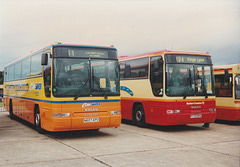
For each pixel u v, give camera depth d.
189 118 12.04
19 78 15.16
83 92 10.00
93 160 7.18
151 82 12.82
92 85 10.18
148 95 12.98
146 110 13.11
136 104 14.19
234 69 14.71
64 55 9.96
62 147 8.79
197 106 12.31
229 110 14.84
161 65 12.18
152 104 12.65
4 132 11.94
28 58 13.43
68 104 9.73
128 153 7.99
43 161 7.06
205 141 9.96
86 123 9.93
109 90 10.47
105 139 10.26
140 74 13.72
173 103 11.84
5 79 19.58
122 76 15.41
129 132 12.01
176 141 9.91
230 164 6.94
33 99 12.09
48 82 10.07
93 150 8.37
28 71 13.29
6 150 8.33
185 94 12.07
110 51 10.73
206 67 12.83
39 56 11.52
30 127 13.62
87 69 10.20
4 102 19.72
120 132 12.00
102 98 10.27
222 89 15.30
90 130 12.54
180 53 12.40
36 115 11.76
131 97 14.38
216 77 15.70
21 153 7.95
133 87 14.23
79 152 8.09
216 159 7.41
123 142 9.68
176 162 7.05
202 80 12.62
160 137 10.76
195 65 12.57
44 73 10.62
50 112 9.77
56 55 9.88
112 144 9.30
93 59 10.35
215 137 10.84
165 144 9.35
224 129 13.17
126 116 14.92
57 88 9.70
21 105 14.47
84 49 10.30
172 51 12.33
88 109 10.01
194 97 12.28
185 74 12.31
